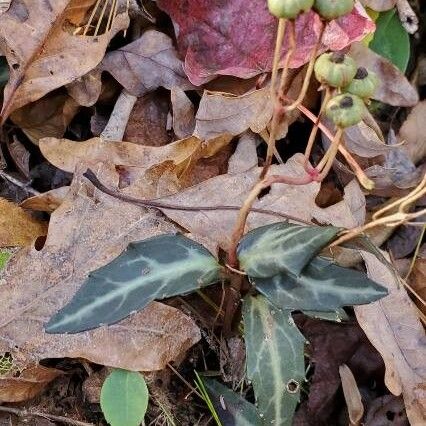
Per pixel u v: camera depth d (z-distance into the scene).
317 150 0.27
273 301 0.20
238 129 0.25
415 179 0.27
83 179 0.24
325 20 0.18
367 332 0.23
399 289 0.23
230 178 0.24
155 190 0.24
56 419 0.22
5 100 0.25
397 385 0.23
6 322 0.22
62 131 0.27
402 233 0.27
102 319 0.20
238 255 0.21
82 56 0.25
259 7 0.26
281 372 0.21
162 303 0.22
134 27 0.27
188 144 0.25
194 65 0.26
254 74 0.26
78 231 0.23
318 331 0.25
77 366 0.23
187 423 0.23
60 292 0.23
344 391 0.24
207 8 0.26
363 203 0.25
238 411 0.23
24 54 0.25
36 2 0.25
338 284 0.20
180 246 0.21
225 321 0.23
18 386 0.22
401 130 0.28
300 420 0.24
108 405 0.21
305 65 0.26
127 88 0.26
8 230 0.24
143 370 0.22
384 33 0.28
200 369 0.24
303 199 0.24
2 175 0.25
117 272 0.20
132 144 0.25
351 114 0.18
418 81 0.30
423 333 0.24
